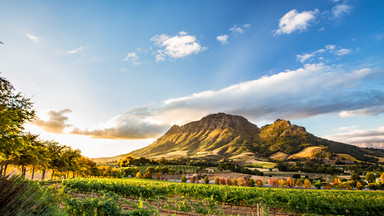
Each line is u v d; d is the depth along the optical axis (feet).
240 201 68.03
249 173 344.90
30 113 39.58
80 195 76.89
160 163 469.16
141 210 28.37
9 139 35.32
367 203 59.98
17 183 13.53
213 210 53.83
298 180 196.34
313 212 59.52
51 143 119.75
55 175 136.87
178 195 88.28
